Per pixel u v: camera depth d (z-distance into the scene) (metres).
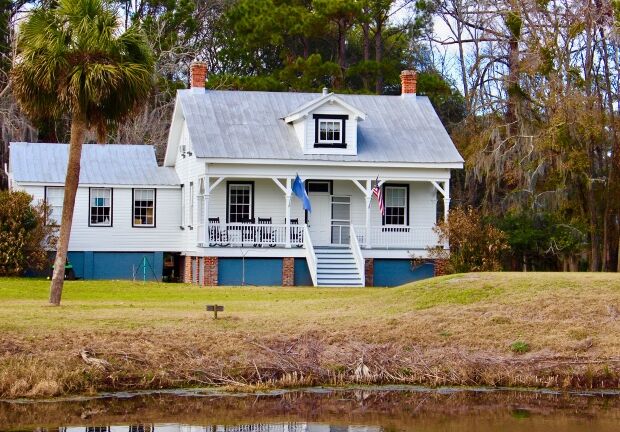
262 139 51.03
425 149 52.22
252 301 37.91
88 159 54.22
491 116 59.88
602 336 30.48
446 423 24.88
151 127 68.31
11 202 49.12
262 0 70.00
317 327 30.92
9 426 23.78
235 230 49.88
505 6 61.91
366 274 50.31
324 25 67.56
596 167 53.44
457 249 50.62
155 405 25.98
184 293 42.03
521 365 29.11
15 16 70.56
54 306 34.28
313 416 25.34
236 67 75.44
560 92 51.75
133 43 35.22
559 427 24.56
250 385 27.81
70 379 26.98
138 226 53.75
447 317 31.86
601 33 52.28
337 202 52.78
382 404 26.55
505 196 58.16
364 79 70.31
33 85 34.31
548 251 53.25
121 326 30.03
